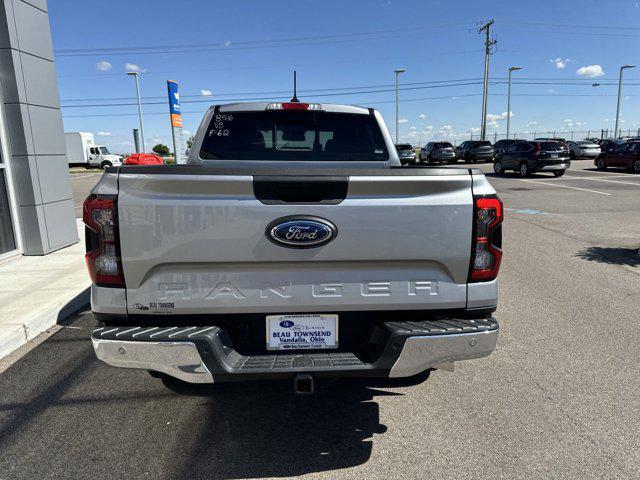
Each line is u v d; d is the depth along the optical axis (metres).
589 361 3.90
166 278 2.39
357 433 2.94
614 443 2.81
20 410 3.20
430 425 3.01
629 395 3.36
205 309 2.43
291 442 2.85
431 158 36.16
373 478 2.52
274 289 2.44
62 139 7.84
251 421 3.08
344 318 2.57
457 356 2.44
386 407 3.24
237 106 3.85
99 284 2.40
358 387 3.51
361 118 3.99
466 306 2.54
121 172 2.32
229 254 2.37
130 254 2.35
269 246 2.38
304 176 2.35
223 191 2.34
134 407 3.24
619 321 4.78
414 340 2.39
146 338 2.31
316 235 2.38
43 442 2.84
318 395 3.40
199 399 3.35
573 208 12.70
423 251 2.45
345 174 2.37
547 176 22.34
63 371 3.78
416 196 2.43
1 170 6.90
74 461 2.66
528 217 11.35
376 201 2.40
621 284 6.05
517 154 22.59
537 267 6.88
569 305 5.26
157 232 2.33
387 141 4.00
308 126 3.93
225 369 2.34
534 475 2.53
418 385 3.54
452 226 2.45
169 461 2.66
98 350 2.34
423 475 2.54
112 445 2.81
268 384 3.57
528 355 4.02
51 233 7.54
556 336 4.41
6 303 4.99
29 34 7.11
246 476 2.54
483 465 2.62
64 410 3.20
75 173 36.97
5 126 6.92
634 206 12.90
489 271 2.52
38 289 5.49
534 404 3.25
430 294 2.51
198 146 3.86
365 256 2.43
